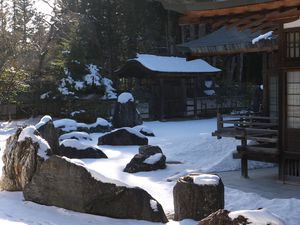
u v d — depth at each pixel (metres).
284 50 10.27
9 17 31.36
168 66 28.78
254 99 28.42
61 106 30.31
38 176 7.62
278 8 7.10
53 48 33.75
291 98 10.23
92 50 35.91
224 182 10.50
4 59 28.52
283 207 7.89
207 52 13.34
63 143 14.20
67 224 6.34
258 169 12.26
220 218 4.89
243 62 44.31
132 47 40.84
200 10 7.12
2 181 8.90
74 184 7.14
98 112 28.72
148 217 6.98
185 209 6.98
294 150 10.16
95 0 38.97
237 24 7.88
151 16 40.78
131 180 10.87
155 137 19.64
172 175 11.46
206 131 21.77
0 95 29.11
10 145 8.95
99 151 14.41
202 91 33.97
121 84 36.41
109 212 7.07
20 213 6.75
